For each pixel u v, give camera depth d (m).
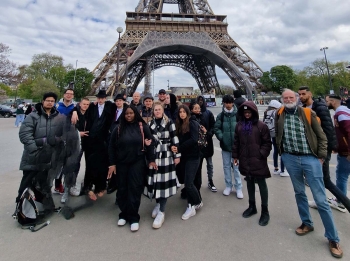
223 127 5.92
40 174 4.49
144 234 4.00
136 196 4.29
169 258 3.30
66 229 4.18
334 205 4.92
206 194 5.98
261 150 4.37
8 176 7.14
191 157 4.73
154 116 4.84
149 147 4.44
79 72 55.97
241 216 4.67
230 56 42.22
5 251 3.47
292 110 4.07
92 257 3.34
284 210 4.89
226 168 5.99
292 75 53.28
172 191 4.47
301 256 3.33
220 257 3.32
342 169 4.73
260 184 4.41
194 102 6.03
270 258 3.29
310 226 3.97
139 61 50.03
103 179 5.25
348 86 61.88
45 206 4.64
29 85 70.81
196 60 58.28
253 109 4.51
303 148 3.88
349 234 3.91
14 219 4.52
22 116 22.84
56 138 4.72
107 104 5.53
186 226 4.28
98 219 4.60
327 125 4.50
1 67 36.19
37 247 3.59
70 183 4.75
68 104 6.23
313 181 3.74
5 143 13.23
